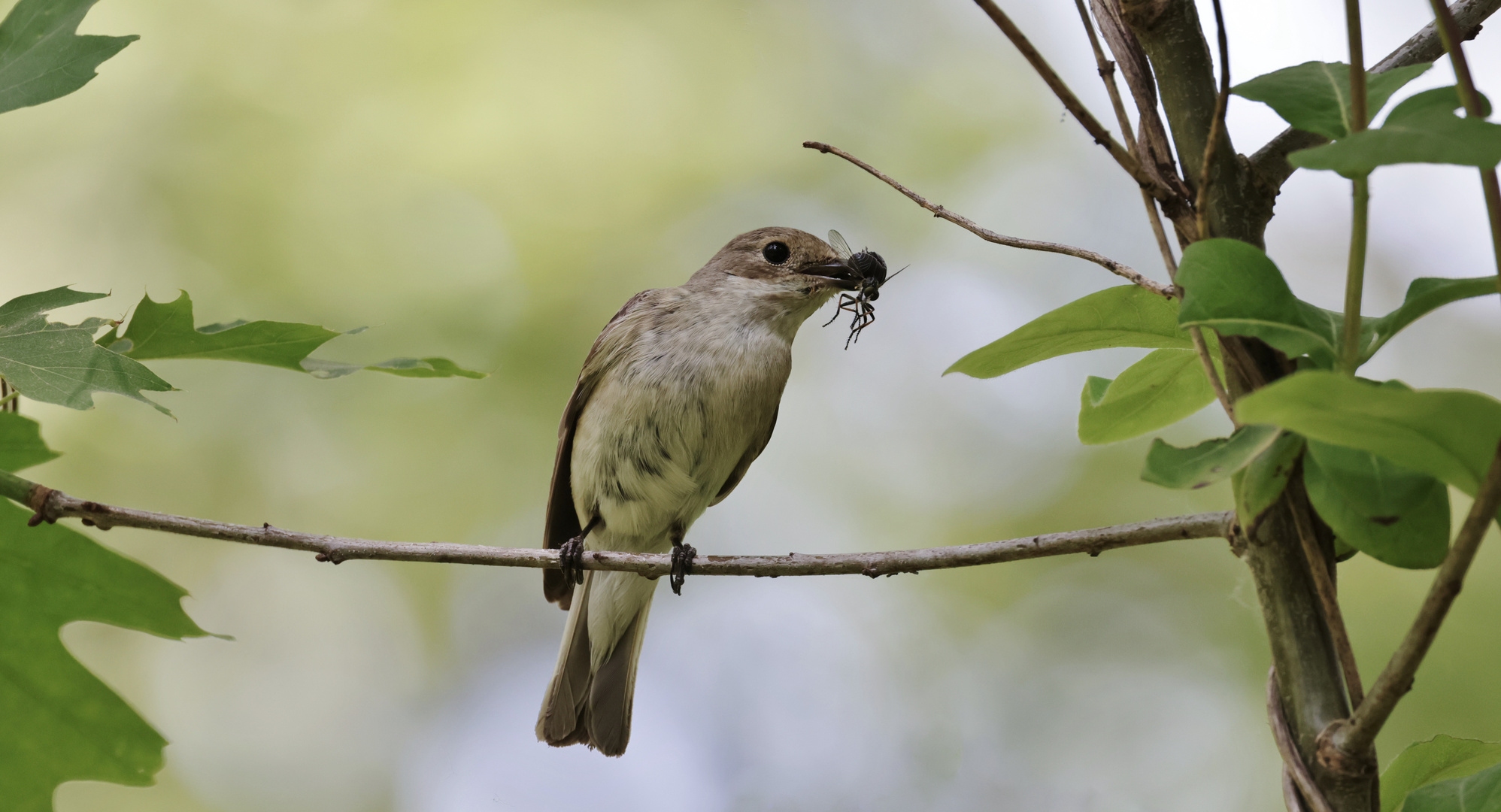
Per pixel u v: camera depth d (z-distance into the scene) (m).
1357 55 2.57
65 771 4.33
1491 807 3.11
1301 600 2.98
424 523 13.16
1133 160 3.12
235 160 13.61
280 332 4.57
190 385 13.12
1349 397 2.22
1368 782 2.76
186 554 12.95
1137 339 3.64
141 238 13.31
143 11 14.05
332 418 13.22
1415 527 2.69
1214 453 2.81
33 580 4.20
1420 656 2.50
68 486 12.41
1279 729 2.94
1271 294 2.83
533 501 13.17
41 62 3.96
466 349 13.36
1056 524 13.06
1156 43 3.24
